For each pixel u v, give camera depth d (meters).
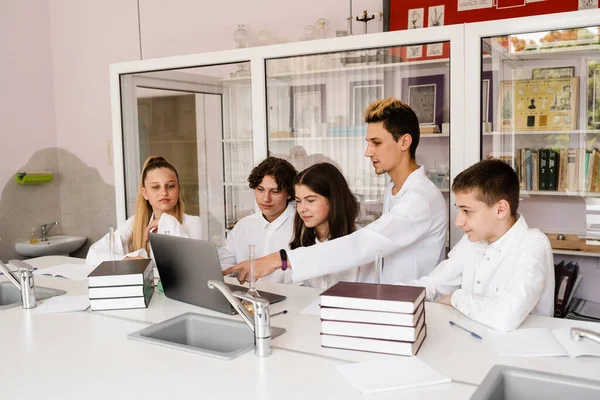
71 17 4.64
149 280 1.91
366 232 1.92
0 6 4.38
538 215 2.55
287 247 2.41
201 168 3.15
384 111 2.11
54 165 4.80
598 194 2.42
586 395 1.11
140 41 4.33
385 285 1.47
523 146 2.45
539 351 1.29
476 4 2.97
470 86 2.40
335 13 3.51
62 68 4.74
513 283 1.51
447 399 1.07
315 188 2.01
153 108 3.23
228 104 3.03
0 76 4.39
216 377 1.21
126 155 3.34
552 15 2.25
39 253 4.38
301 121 2.86
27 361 1.33
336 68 2.74
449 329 1.49
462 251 1.84
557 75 2.35
